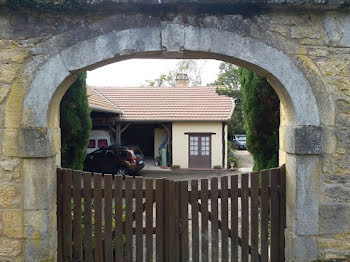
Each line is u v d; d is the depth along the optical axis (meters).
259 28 2.78
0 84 2.72
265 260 3.08
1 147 2.74
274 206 3.05
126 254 3.02
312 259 2.87
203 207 3.03
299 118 2.80
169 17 2.75
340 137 2.84
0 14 2.71
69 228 3.00
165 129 13.98
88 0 2.57
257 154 4.48
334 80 2.83
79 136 4.36
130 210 3.00
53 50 2.72
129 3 2.60
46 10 2.64
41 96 2.71
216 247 3.05
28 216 2.76
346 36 2.83
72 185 3.02
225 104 13.92
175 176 11.65
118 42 2.73
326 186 2.86
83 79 4.34
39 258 2.78
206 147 13.48
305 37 2.81
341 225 2.87
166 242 3.04
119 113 12.75
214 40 2.76
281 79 2.79
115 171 10.87
